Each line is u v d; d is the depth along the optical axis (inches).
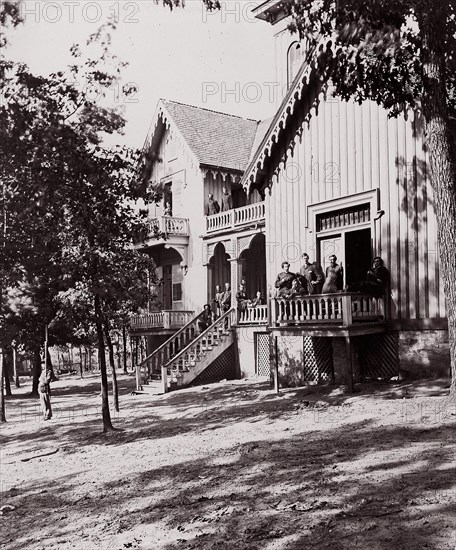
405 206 609.0
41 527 289.3
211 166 1140.5
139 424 586.6
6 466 455.5
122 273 565.3
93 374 1679.4
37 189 501.0
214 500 293.6
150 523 271.6
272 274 786.2
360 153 660.7
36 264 529.0
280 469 336.8
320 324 654.5
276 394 687.7
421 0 449.7
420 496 258.2
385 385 608.1
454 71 510.3
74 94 500.1
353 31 491.8
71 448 499.2
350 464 327.9
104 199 538.0
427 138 486.6
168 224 1151.6
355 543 215.8
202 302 1144.2
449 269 470.9
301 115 740.0
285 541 226.4
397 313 617.0
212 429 504.4
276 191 780.6
